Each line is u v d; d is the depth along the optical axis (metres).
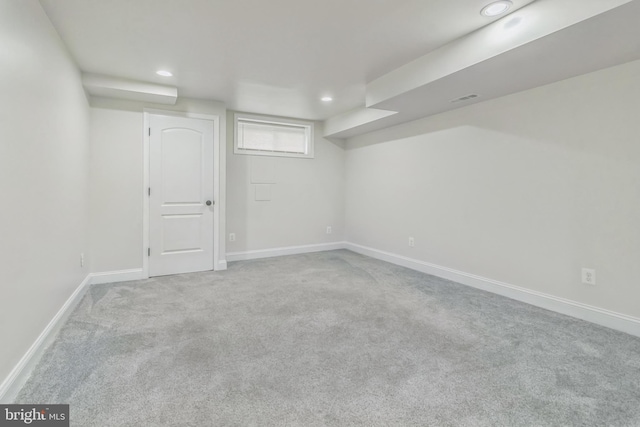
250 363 1.93
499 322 2.54
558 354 2.04
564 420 1.45
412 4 2.00
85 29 2.30
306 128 5.32
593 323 2.52
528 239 2.97
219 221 4.17
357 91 3.71
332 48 2.63
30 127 1.83
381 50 2.67
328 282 3.65
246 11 2.09
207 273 4.01
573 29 1.85
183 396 1.61
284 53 2.72
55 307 2.29
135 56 2.76
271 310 2.79
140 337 2.26
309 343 2.18
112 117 3.54
